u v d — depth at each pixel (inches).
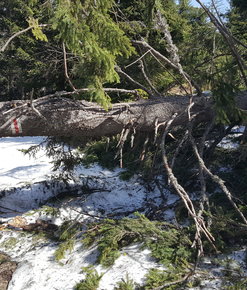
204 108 170.1
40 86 447.2
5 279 147.6
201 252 133.5
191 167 209.6
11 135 159.5
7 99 659.4
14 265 156.2
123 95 301.6
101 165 283.0
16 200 227.6
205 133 171.2
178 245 142.9
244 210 158.1
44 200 224.2
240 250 143.2
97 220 190.7
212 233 147.3
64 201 215.2
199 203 158.7
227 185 199.6
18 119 153.6
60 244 163.0
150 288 121.1
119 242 157.6
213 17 163.6
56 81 380.2
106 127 165.8
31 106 142.4
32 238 178.9
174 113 167.6
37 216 203.0
